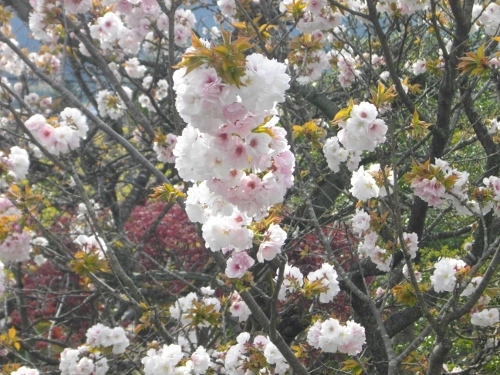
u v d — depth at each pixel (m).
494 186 3.30
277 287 2.54
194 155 1.89
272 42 4.71
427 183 3.20
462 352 5.66
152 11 4.59
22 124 3.71
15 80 7.94
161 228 7.72
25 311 6.68
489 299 3.34
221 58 1.68
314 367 4.38
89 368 4.02
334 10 4.00
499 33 4.13
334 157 3.88
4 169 3.68
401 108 4.52
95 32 5.10
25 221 3.61
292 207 5.52
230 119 1.75
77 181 3.71
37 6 4.33
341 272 3.46
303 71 4.35
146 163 3.94
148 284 6.12
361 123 2.87
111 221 7.41
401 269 4.25
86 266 3.51
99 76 7.48
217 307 3.95
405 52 5.02
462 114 6.05
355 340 3.34
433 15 3.51
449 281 3.14
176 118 3.59
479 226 4.03
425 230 4.50
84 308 7.92
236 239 2.30
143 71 6.44
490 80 4.20
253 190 1.95
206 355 3.57
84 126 4.02
